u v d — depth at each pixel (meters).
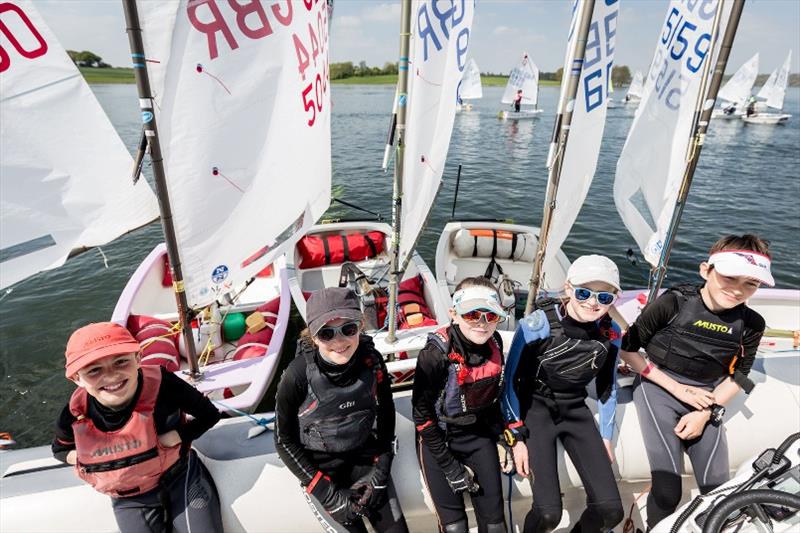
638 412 2.36
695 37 2.64
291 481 2.01
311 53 2.78
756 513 1.43
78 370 1.49
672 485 2.13
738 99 40.88
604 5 2.58
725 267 1.90
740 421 2.34
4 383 4.61
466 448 2.06
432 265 7.55
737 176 15.25
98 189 2.28
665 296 2.24
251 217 2.71
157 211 2.66
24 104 1.93
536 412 2.18
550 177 2.51
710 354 2.17
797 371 2.55
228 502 1.94
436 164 2.79
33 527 1.78
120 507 1.80
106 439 1.63
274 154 2.71
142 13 1.86
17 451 2.11
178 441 1.79
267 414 2.29
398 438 2.22
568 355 1.99
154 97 2.01
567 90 2.31
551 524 1.97
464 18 2.47
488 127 26.92
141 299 4.20
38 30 1.88
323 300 1.63
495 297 1.82
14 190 1.98
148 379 1.71
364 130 24.84
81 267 7.21
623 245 8.70
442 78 2.54
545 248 2.68
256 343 3.53
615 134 25.44
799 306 4.27
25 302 6.14
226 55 2.22
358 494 1.89
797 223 10.41
